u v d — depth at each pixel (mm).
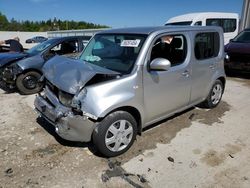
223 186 3074
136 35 3936
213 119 5023
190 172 3320
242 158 3658
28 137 4188
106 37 4344
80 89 3273
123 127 3580
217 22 13023
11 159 3555
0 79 6949
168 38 4062
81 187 3018
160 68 3625
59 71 3639
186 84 4473
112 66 3838
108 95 3332
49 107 3701
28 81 6621
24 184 3057
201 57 4793
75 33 20922
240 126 4734
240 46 8688
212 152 3805
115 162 3506
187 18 12852
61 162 3496
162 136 4254
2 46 11945
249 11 12969
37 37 44156
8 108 5586
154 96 3900
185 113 5297
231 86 7863
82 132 3344
